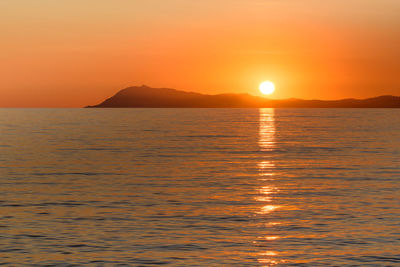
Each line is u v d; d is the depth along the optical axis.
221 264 20.89
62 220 27.92
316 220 28.16
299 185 40.16
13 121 193.75
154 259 21.47
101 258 21.58
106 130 128.50
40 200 33.41
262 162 56.81
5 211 30.02
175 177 44.59
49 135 106.75
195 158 61.03
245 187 39.16
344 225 27.03
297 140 93.69
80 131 123.12
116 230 25.91
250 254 22.16
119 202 32.94
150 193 36.34
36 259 21.44
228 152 69.25
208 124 171.88
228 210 30.64
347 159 60.31
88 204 32.22
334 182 41.75
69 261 21.20
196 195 35.62
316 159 60.34
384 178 44.16
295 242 23.95
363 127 149.38
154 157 62.06
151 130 129.00
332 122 192.75
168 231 25.78
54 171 48.19
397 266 20.67
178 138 98.38
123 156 63.09
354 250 22.72
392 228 26.42
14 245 23.33
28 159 59.06
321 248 23.03
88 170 49.12
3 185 39.56
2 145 79.62
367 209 30.95
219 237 24.75
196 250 22.70
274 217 28.84
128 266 20.62
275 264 20.89
